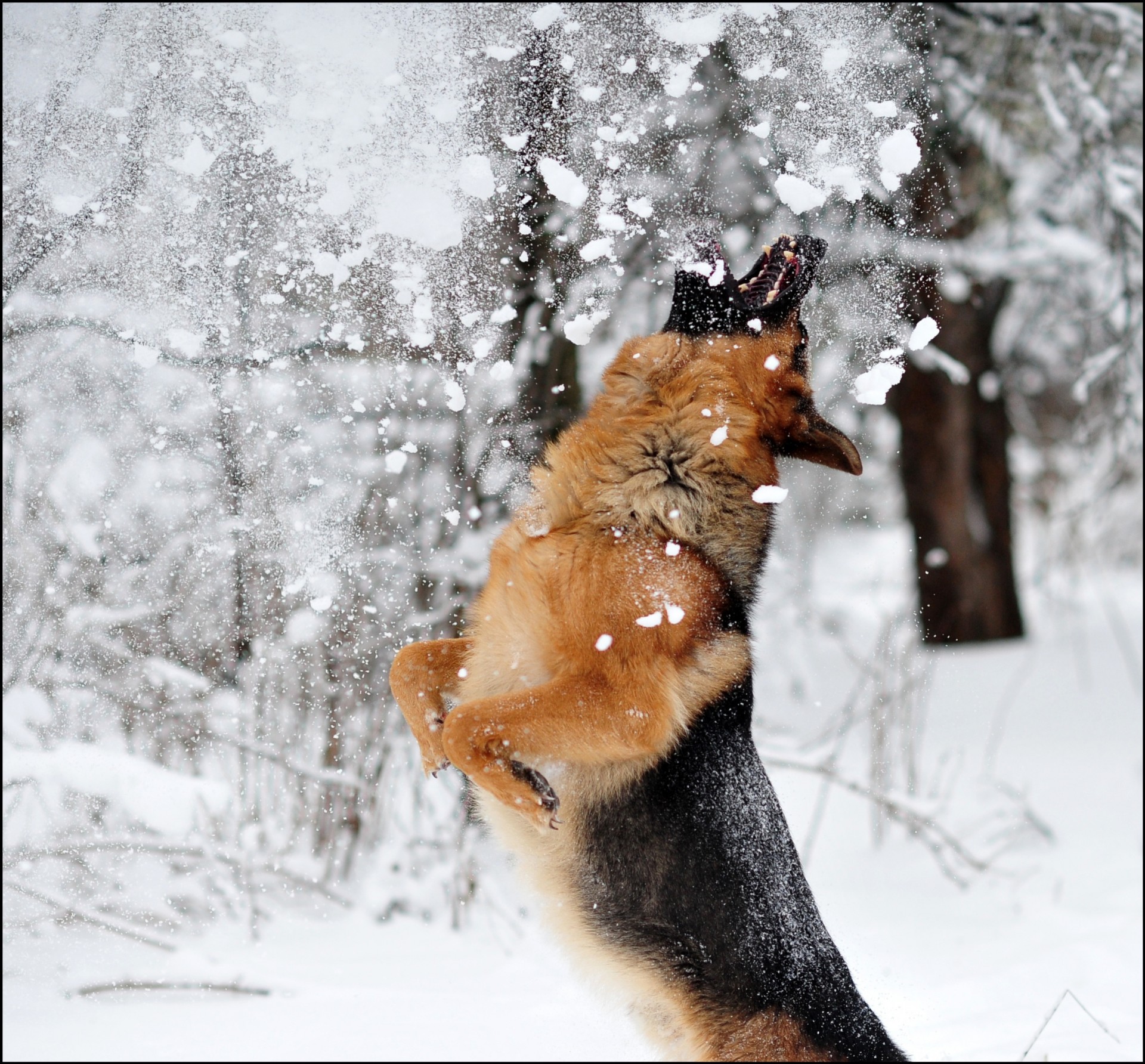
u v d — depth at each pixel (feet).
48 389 15.58
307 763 18.16
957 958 16.01
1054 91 24.06
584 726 9.58
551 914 10.69
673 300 11.84
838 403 15.66
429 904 17.39
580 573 10.07
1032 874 19.27
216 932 15.94
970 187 28.66
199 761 18.12
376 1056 12.31
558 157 12.62
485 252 12.38
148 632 17.52
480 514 17.16
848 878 19.21
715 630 10.77
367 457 15.93
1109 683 32.48
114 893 16.34
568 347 19.83
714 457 11.14
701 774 10.45
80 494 16.76
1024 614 43.01
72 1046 12.34
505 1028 13.30
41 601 16.30
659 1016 10.71
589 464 10.73
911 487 39.65
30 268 13.58
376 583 17.19
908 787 22.29
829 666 32.40
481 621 10.96
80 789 14.61
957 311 36.11
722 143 15.28
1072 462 39.70
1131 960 15.60
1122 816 21.43
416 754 17.98
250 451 15.01
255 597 16.89
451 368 12.50
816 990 10.66
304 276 12.58
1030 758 25.43
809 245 12.03
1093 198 24.57
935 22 21.52
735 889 10.46
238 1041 12.59
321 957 15.38
